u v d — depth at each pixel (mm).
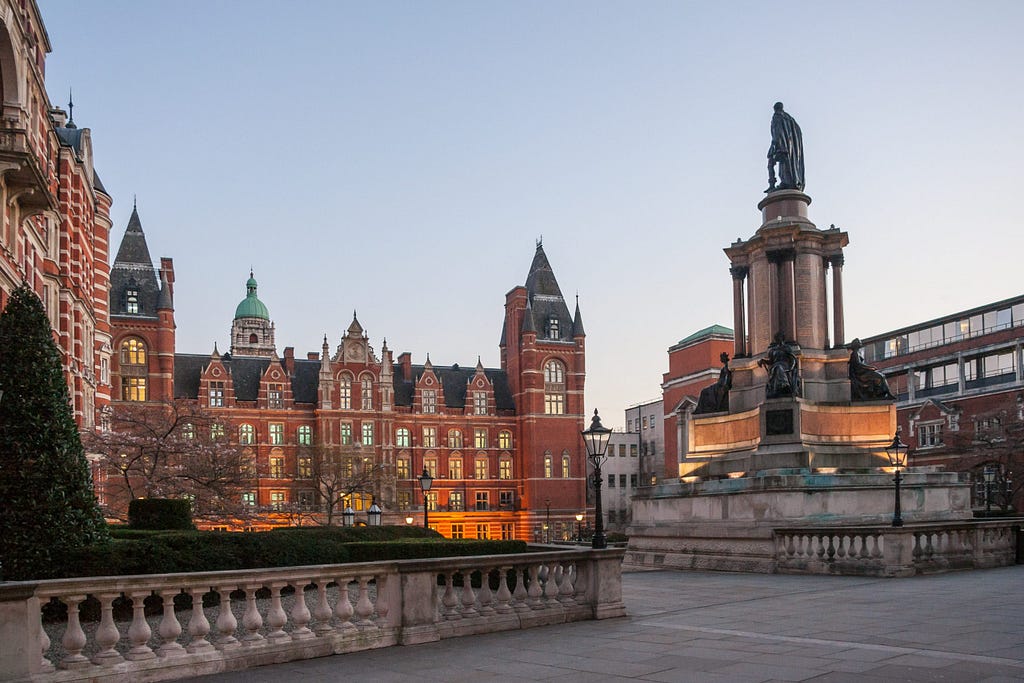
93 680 10805
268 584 12797
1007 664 11219
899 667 11133
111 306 96125
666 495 33781
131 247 99875
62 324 44031
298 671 11992
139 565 17125
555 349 118688
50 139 42625
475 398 116500
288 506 87625
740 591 21469
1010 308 77125
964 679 10367
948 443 71938
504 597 15492
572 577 16734
